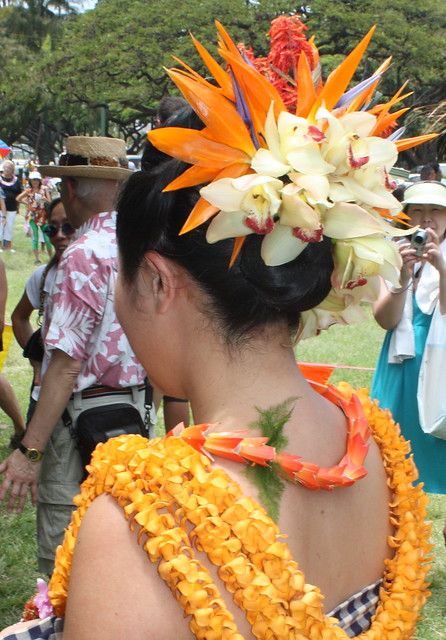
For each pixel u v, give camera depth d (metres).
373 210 1.17
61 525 2.96
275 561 0.99
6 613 4.01
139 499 1.00
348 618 1.15
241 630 0.99
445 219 3.97
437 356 3.87
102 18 30.62
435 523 4.89
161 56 29.16
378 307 4.04
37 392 3.94
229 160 1.09
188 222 1.07
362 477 1.13
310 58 1.21
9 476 2.91
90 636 0.98
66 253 2.87
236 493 1.02
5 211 17.05
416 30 27.72
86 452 2.85
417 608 1.21
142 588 0.98
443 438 3.91
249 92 1.10
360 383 7.68
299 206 1.05
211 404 1.14
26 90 41.09
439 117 10.42
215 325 1.13
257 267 1.10
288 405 1.12
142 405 2.97
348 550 1.16
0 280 4.63
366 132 1.14
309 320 1.27
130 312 1.20
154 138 1.08
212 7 27.56
